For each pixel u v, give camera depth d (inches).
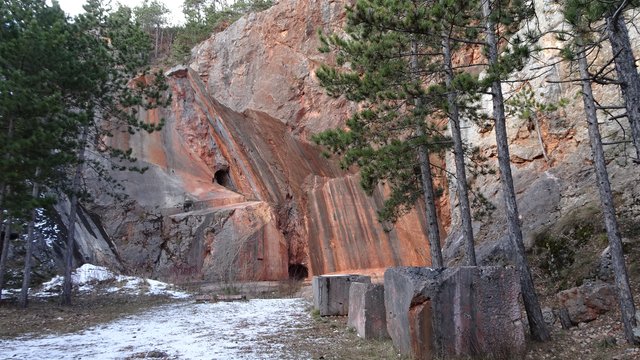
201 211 1047.0
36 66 586.6
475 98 386.0
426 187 541.3
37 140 490.6
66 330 484.7
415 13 381.4
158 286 866.8
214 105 1321.4
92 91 700.0
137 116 1179.9
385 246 1082.7
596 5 286.8
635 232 462.3
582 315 352.5
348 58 486.9
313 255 1131.3
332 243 1134.4
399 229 1085.1
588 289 367.6
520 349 288.0
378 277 982.4
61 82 624.7
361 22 400.2
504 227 708.7
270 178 1249.4
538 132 826.2
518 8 388.8
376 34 449.7
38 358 336.8
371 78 446.0
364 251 1095.6
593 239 500.1
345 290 516.1
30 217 574.6
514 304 294.5
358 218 1144.2
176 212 1056.8
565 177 693.9
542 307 431.5
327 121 1525.6
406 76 459.8
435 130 509.7
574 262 490.6
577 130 780.0
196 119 1230.3
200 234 1006.4
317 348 347.3
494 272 297.4
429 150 536.4
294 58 1701.5
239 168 1221.7
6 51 554.6
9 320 551.2
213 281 940.6
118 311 630.5
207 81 1914.4
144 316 576.4
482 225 781.9
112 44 799.7
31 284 831.1
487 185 884.6
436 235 528.4
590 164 681.0
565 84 820.0
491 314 291.4
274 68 1721.2
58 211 991.0
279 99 1638.8
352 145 484.7
